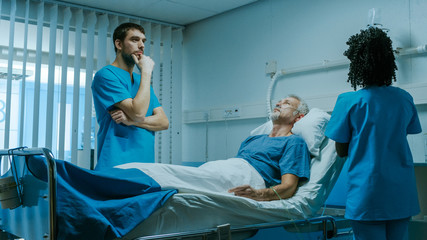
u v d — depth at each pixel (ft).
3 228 6.22
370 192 4.92
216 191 6.02
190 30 13.80
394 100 5.12
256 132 8.36
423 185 7.72
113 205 4.56
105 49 11.77
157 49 13.05
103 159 6.97
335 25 9.77
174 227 4.96
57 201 4.39
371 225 4.96
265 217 5.68
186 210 5.04
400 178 4.99
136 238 4.45
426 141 7.88
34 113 10.46
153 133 7.69
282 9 11.02
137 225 4.60
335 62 9.50
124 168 5.57
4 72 13.44
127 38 7.28
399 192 4.95
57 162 4.60
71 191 4.44
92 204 4.53
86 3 11.37
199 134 13.21
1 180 5.25
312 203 6.21
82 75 15.42
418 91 8.12
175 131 13.24
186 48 13.93
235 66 12.25
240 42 12.13
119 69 7.35
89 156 11.28
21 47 13.75
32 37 12.83
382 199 4.89
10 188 5.29
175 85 13.42
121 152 7.04
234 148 12.04
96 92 7.12
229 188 6.16
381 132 5.01
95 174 4.77
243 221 5.51
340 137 5.31
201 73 13.34
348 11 9.52
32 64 13.98
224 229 5.04
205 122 13.03
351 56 5.30
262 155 6.97
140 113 6.89
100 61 11.74
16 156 5.51
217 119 12.45
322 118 7.11
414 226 7.25
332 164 6.58
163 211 4.91
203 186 5.90
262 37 11.50
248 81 11.84
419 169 7.78
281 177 6.59
